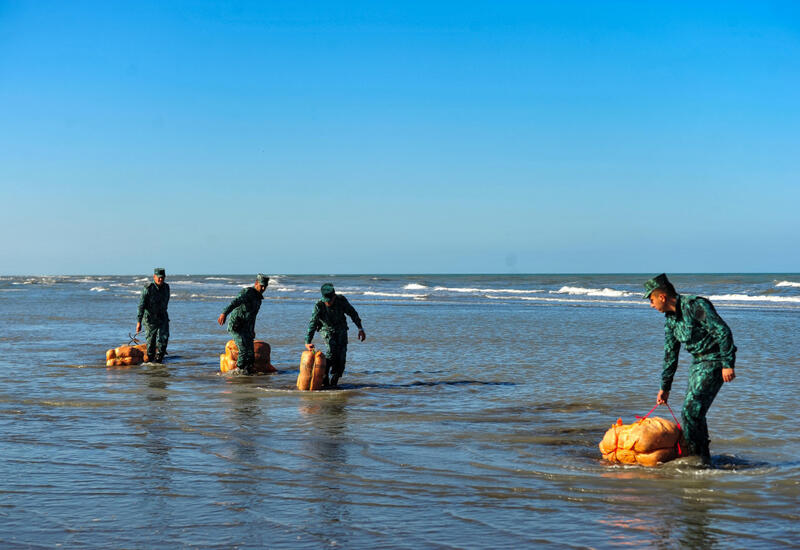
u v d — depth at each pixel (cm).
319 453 704
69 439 765
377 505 545
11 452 706
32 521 505
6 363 1468
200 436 781
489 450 720
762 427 823
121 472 633
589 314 3027
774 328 2244
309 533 484
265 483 602
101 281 12044
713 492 576
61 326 2455
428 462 671
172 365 1456
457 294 5362
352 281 9575
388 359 1518
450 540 473
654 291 665
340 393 1090
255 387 1156
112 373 1332
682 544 465
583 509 537
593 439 770
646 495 570
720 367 647
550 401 1015
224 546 459
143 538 473
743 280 7400
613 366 1389
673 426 666
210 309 3481
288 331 2230
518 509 536
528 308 3538
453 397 1052
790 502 550
